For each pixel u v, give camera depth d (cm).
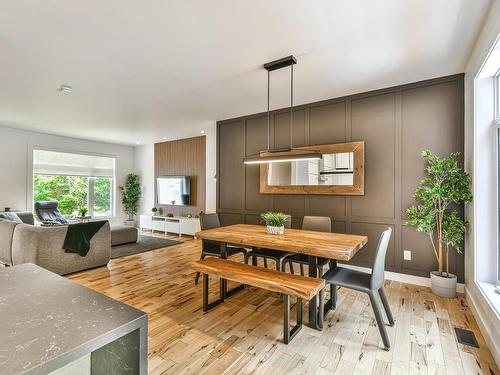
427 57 273
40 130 607
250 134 488
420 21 215
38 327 70
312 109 416
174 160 738
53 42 244
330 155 391
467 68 290
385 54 268
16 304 83
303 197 425
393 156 351
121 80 330
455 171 281
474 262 256
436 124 325
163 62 284
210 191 636
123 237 552
